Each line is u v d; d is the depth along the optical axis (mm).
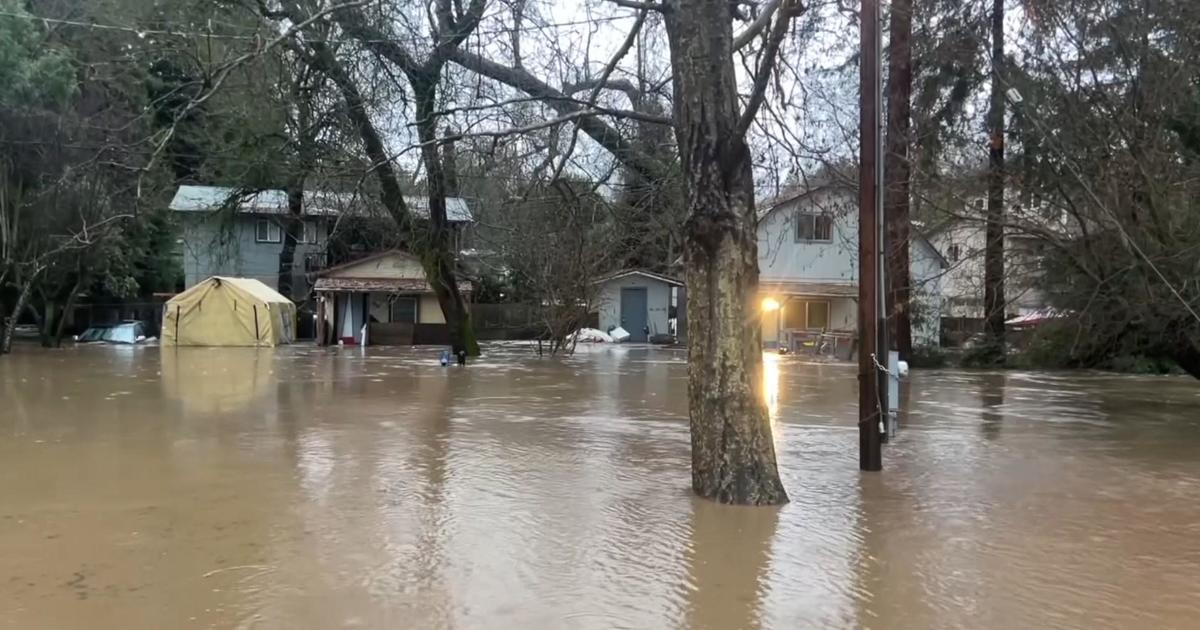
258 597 4676
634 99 14781
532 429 11172
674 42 7102
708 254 7059
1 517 6395
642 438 10430
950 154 18109
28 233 26234
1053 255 16250
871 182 8477
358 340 36938
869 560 5465
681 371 21781
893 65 17562
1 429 10852
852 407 14016
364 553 5508
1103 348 19547
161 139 9305
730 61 7004
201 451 9258
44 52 23469
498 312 40812
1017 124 15602
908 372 21625
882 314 9078
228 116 18984
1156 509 6977
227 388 16391
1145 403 15219
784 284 34281
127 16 17297
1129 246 13016
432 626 4273
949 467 8758
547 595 4738
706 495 7121
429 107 16578
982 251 18281
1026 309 23047
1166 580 5141
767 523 6344
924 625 4367
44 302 31250
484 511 6641
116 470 8188
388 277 36781
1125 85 13430
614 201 18203
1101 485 7930
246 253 40750
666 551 5602
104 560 5340
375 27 17359
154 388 16234
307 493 7246
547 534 5992
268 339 33156
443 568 5207
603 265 27562
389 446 9688
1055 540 6004
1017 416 13219
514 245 26047
